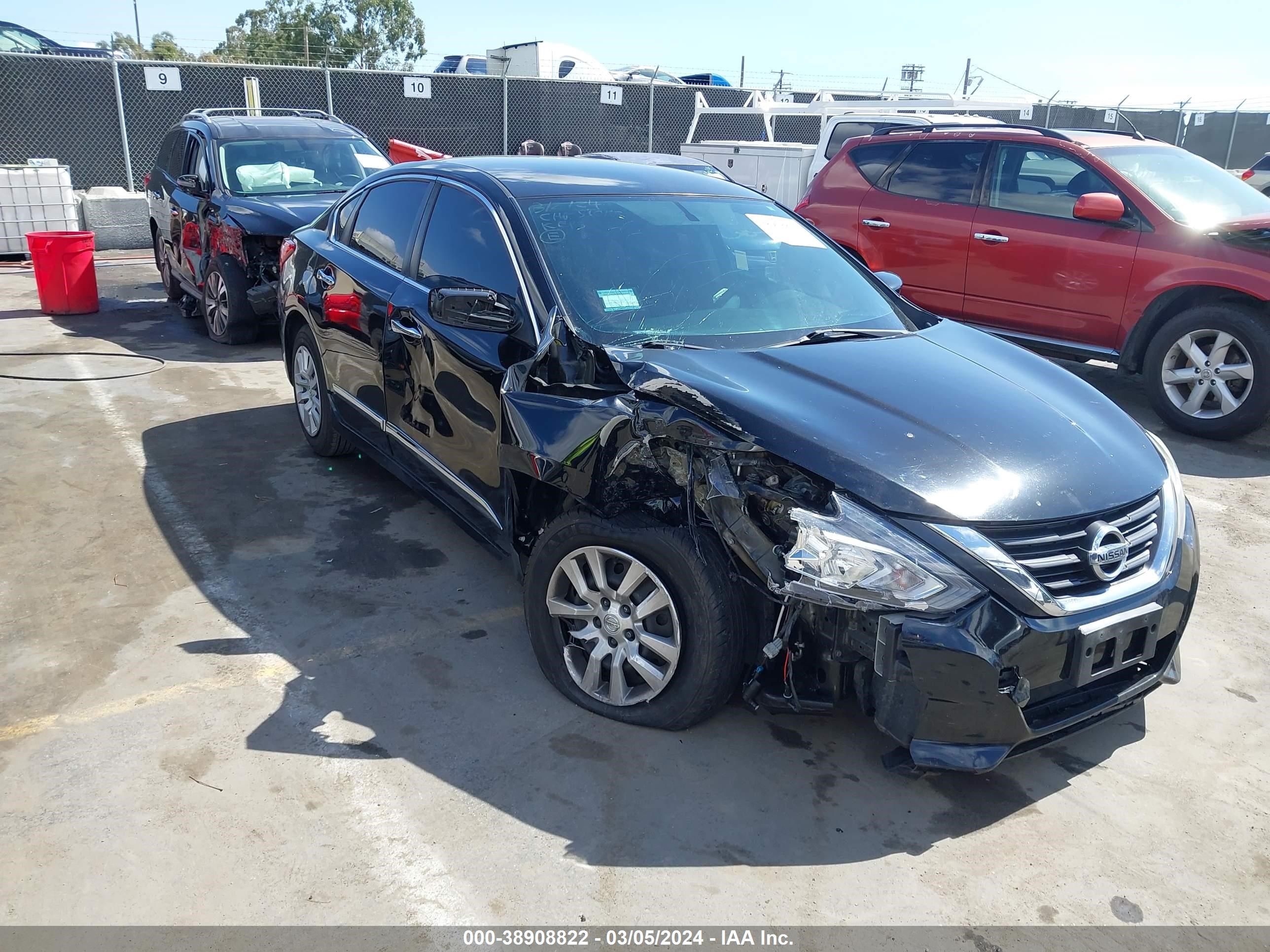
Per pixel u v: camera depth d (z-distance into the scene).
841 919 2.50
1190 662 3.84
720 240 4.18
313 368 5.50
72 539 4.58
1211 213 6.72
